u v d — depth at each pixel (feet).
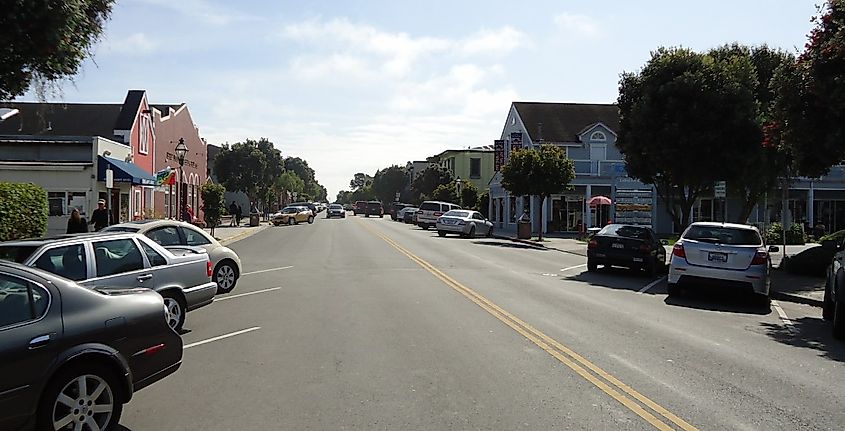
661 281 62.39
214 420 20.94
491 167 257.55
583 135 155.43
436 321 37.73
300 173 533.55
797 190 147.95
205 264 36.32
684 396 23.52
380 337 33.35
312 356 29.40
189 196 153.07
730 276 48.32
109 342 19.53
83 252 30.19
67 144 90.94
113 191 95.91
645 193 141.59
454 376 25.99
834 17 47.06
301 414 21.44
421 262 75.00
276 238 121.08
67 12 32.45
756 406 22.53
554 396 23.35
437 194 217.36
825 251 64.64
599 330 35.70
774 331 37.63
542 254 93.40
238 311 41.52
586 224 151.02
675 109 75.15
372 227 174.29
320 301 45.34
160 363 21.30
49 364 17.98
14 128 114.42
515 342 32.22
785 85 50.21
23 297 18.38
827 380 26.35
